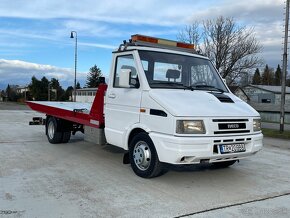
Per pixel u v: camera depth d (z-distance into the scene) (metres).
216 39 34.25
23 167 7.58
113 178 6.82
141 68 6.86
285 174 7.75
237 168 8.12
